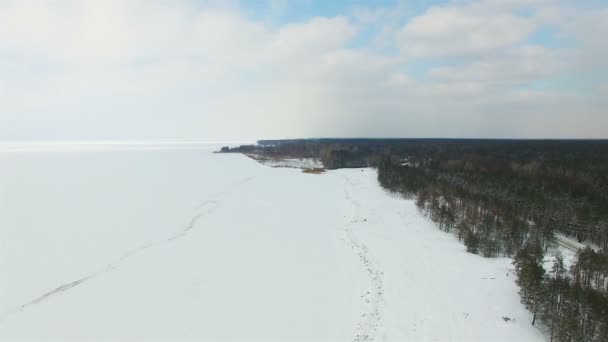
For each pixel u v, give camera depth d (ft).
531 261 86.33
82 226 163.94
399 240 139.64
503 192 197.16
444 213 159.63
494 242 126.82
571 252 130.62
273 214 189.26
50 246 137.49
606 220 139.44
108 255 128.57
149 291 101.30
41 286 104.78
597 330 66.49
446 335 74.08
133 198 228.22
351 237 144.56
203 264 120.06
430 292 92.58
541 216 161.48
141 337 80.59
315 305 92.48
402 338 74.84
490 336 72.74
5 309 92.58
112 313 90.07
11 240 143.74
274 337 79.82
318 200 226.99
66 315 89.25
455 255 122.42
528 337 72.18
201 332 82.17
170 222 172.04
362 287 100.68
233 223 170.91
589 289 74.49
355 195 239.91
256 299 96.37
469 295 89.71
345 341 77.30
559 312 73.46
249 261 122.52
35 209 196.03
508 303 84.74
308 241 143.33
